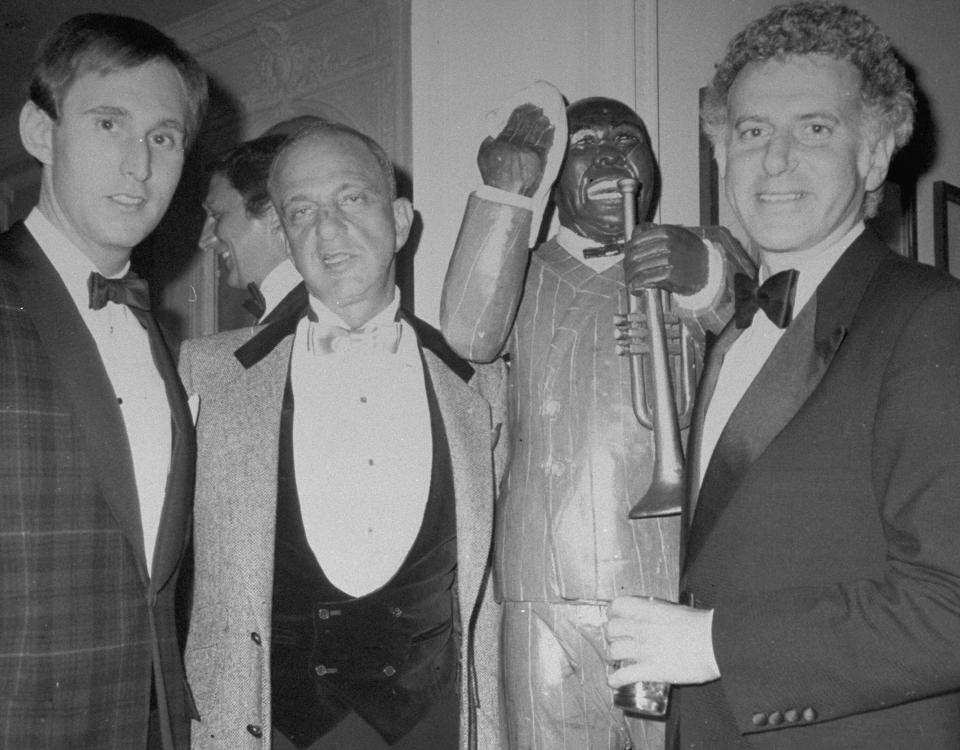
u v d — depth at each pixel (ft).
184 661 5.97
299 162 6.31
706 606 4.41
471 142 10.19
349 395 6.41
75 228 5.42
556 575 6.37
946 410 3.82
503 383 6.87
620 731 6.35
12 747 4.69
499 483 6.77
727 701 4.22
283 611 6.09
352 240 6.22
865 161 4.66
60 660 4.85
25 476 4.86
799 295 4.68
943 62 13.07
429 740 6.19
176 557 5.49
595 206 6.84
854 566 4.07
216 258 17.01
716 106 5.10
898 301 4.16
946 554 3.73
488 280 6.49
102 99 5.24
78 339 5.15
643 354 6.38
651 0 9.87
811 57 4.59
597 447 6.44
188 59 5.69
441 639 6.36
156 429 5.62
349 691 6.02
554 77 10.01
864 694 3.86
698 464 4.99
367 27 15.02
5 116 21.50
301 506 6.16
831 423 4.16
